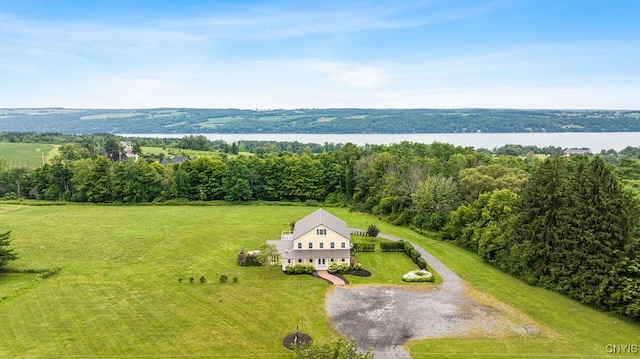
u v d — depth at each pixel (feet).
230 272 171.94
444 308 138.72
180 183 340.59
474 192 243.40
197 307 138.31
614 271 133.39
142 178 339.16
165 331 122.42
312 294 149.38
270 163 356.59
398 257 194.70
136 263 183.21
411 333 122.31
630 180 244.22
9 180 347.56
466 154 363.15
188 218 278.87
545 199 161.27
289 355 110.42
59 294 148.15
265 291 151.74
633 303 126.82
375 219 279.90
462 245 209.97
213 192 349.20
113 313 133.59
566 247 152.05
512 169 261.24
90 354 110.22
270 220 273.54
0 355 108.99
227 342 116.67
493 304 141.90
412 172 281.33
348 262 175.73
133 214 291.79
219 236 229.86
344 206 331.57
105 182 334.44
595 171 149.79
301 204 339.36
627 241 137.69
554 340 118.52
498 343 116.78
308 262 174.81
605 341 118.01
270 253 167.84
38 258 188.03
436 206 242.17
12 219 268.82
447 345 115.65
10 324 125.70
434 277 166.61
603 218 141.79
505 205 196.85
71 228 245.65
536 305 141.08
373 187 310.45
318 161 356.79
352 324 127.44
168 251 201.46
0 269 170.19
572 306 140.36
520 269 166.50
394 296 148.36
